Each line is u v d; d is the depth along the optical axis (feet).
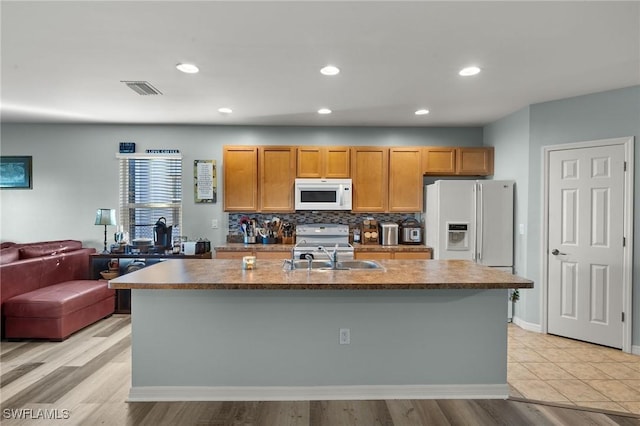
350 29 7.54
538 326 12.83
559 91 11.47
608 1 6.45
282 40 8.03
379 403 8.14
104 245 16.14
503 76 10.18
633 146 10.93
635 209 10.91
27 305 11.42
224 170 15.46
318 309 8.36
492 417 7.60
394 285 7.44
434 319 8.43
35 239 16.34
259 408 7.91
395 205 15.66
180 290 8.21
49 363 9.95
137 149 16.35
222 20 7.19
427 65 9.38
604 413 7.77
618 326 11.21
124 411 7.72
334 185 15.19
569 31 7.58
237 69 9.70
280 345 8.33
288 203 15.51
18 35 7.81
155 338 8.21
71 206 16.38
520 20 7.14
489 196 13.89
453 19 7.11
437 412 7.78
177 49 8.51
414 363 8.43
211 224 16.47
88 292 12.82
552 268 12.57
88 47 8.41
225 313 8.28
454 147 15.58
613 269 11.29
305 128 16.37
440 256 14.15
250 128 16.37
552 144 12.51
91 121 15.74
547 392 8.67
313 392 8.32
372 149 15.57
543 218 12.70
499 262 13.93
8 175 16.25
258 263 10.02
